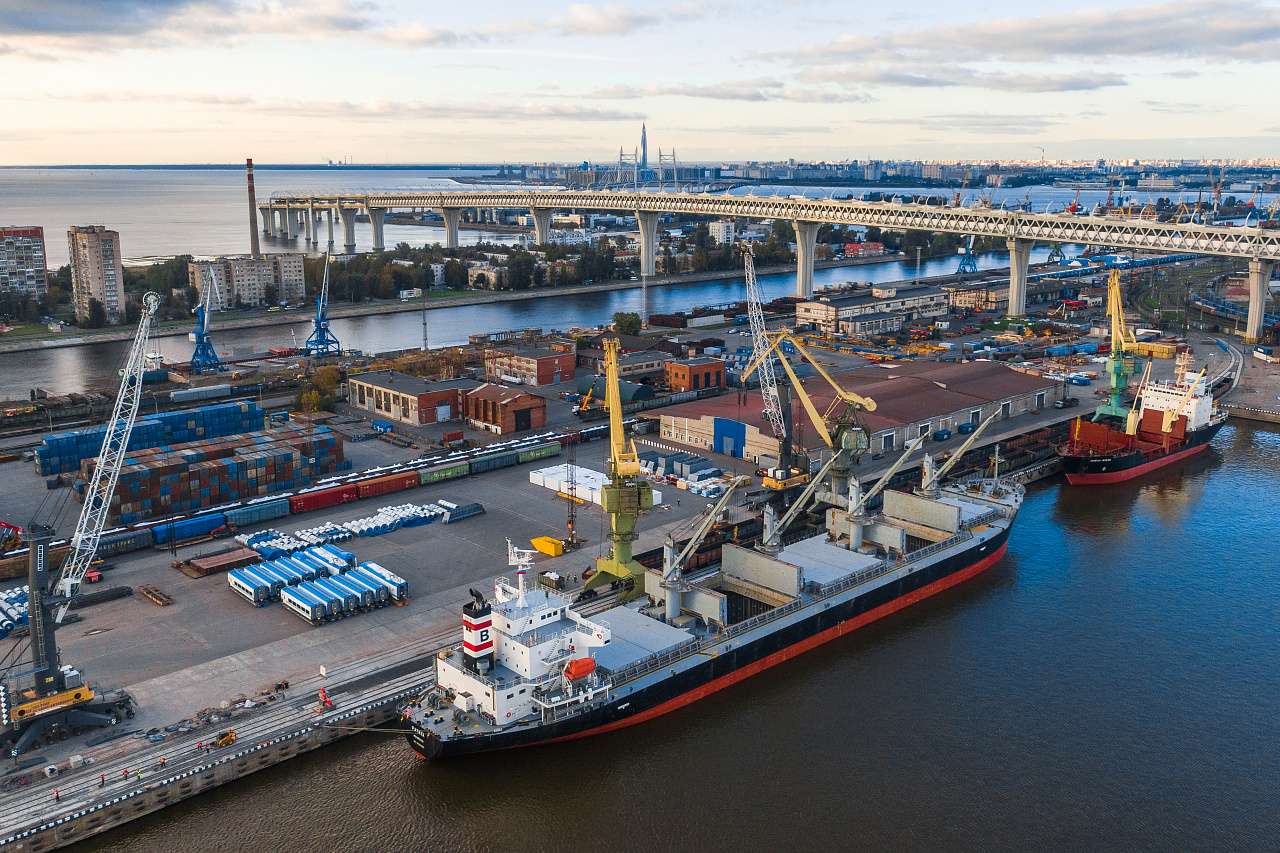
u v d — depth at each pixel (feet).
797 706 340.39
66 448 538.88
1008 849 272.31
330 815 277.85
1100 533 500.74
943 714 335.26
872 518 451.12
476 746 294.05
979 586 439.63
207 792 282.77
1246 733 324.39
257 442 537.65
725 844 273.13
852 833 277.85
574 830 277.64
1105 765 307.99
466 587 400.06
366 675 330.13
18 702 286.66
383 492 515.50
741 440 572.51
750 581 400.26
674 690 331.36
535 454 578.25
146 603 384.47
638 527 468.75
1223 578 444.14
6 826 253.65
